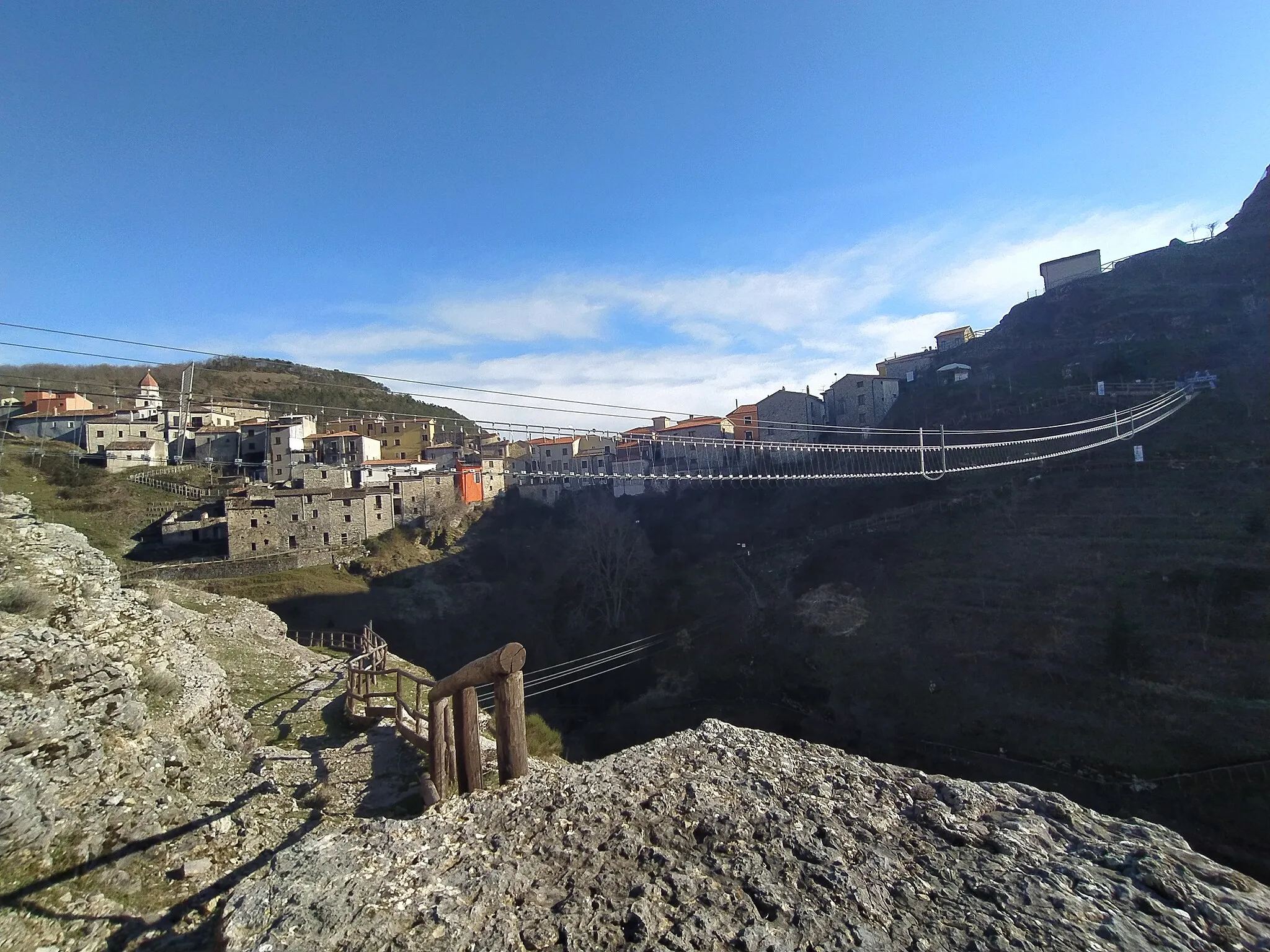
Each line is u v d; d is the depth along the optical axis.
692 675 38.59
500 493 55.31
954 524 39.59
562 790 4.08
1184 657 25.73
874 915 2.78
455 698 5.55
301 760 10.15
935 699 30.20
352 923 2.74
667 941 2.62
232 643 16.42
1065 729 26.11
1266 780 21.11
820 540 45.06
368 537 45.66
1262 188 60.81
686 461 55.62
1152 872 3.01
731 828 3.53
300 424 50.56
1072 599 30.52
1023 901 2.85
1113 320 52.34
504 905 2.94
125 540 39.94
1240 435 35.22
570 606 44.56
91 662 6.82
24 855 4.93
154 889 5.55
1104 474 36.97
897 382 60.66
